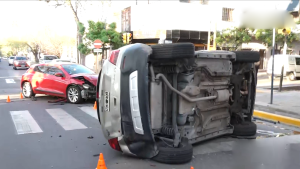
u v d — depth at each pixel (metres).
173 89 4.76
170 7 24.30
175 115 4.85
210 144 5.91
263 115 9.34
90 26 21.86
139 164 4.79
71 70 11.88
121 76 4.76
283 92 14.32
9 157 5.27
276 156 5.26
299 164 4.88
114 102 4.91
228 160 5.02
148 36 24.81
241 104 6.60
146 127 4.54
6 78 23.17
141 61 4.53
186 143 4.96
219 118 5.93
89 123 8.03
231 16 25.42
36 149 5.73
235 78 6.27
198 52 5.11
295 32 23.72
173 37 23.98
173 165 4.72
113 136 5.05
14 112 9.47
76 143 6.14
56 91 11.68
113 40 21.14
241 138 6.34
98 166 4.28
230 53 5.75
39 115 9.04
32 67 12.80
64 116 8.91
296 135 6.87
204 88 5.42
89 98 11.33
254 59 6.24
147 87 4.50
